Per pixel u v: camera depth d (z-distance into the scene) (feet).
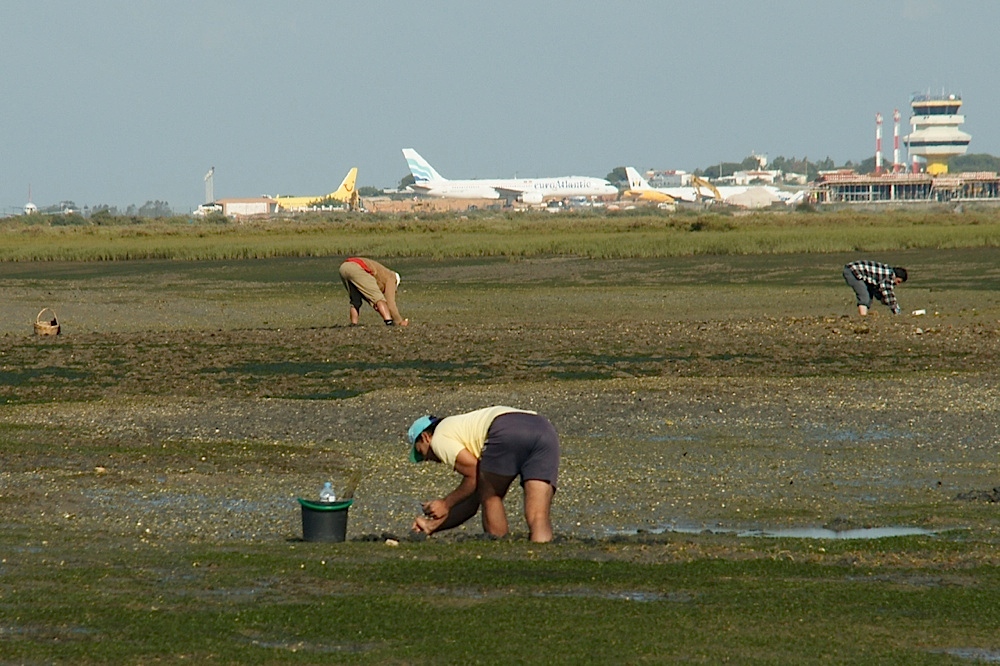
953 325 337.31
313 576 107.55
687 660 84.84
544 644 87.97
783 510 143.02
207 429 204.13
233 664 84.17
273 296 494.18
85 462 174.70
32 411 224.33
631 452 179.93
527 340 321.52
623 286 510.17
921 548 118.73
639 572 109.09
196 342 333.01
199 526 137.49
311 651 86.89
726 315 395.75
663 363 276.82
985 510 140.46
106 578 106.83
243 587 103.86
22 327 391.24
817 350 292.40
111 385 259.60
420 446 131.95
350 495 153.58
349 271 363.76
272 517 141.59
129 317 419.13
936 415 205.16
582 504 146.82
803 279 526.98
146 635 90.17
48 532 130.93
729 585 104.27
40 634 90.38
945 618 94.27
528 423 127.54
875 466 168.86
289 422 209.87
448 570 109.60
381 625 92.48
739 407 215.51
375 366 281.13
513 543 123.13
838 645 87.97
